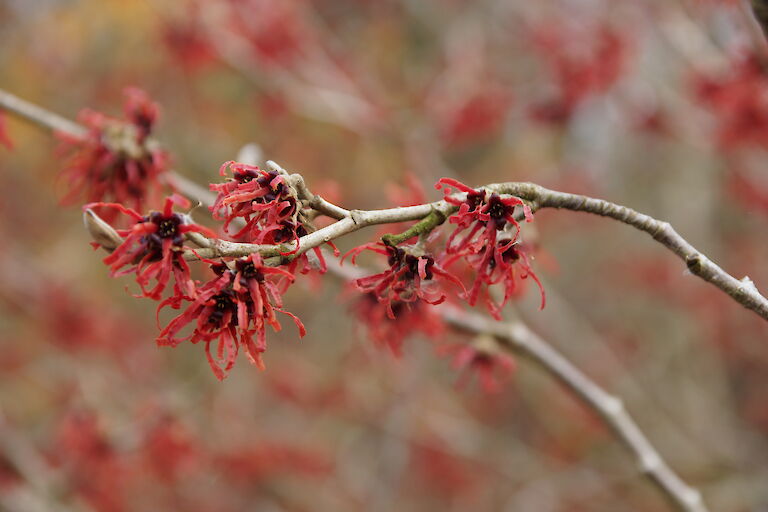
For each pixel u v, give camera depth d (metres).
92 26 8.84
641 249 9.92
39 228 9.54
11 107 3.04
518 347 3.21
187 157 9.59
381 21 10.00
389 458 8.05
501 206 1.62
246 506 8.02
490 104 7.02
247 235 1.78
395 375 7.70
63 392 7.37
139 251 1.45
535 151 10.31
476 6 9.09
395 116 7.11
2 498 5.33
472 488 8.61
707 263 1.81
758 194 6.43
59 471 5.68
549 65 6.39
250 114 9.37
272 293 1.46
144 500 7.29
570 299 11.03
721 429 8.68
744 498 7.43
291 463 7.54
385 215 1.61
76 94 9.19
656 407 9.34
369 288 1.64
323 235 1.53
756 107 4.49
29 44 9.11
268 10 6.48
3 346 8.09
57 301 7.49
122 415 6.65
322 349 9.07
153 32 8.16
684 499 3.16
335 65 7.63
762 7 2.34
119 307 9.33
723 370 9.53
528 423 9.73
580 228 10.20
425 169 6.80
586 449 9.23
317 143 9.29
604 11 6.53
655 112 6.28
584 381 3.32
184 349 9.31
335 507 8.27
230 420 7.54
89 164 2.76
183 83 9.22
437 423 7.94
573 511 8.38
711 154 6.65
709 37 5.29
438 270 1.61
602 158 9.54
